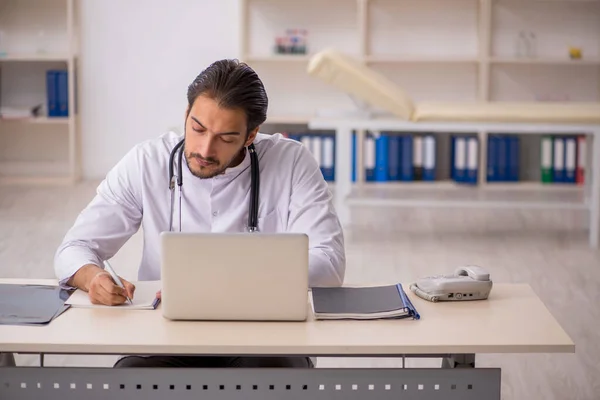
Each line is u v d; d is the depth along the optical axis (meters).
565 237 6.02
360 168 7.46
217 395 2.18
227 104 2.32
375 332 2.17
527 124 5.63
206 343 2.08
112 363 3.71
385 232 6.11
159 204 2.66
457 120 5.66
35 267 5.03
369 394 2.18
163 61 7.66
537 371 3.66
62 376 2.17
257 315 2.22
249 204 2.65
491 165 7.52
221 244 2.18
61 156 7.84
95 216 2.64
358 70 5.67
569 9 7.60
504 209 6.98
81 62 7.65
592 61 7.34
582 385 3.51
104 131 7.75
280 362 2.43
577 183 7.50
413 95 7.73
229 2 7.59
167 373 2.17
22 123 7.77
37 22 7.62
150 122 7.74
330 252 2.57
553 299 4.57
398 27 7.64
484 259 5.39
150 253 2.68
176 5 7.60
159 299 2.36
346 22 7.64
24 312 2.26
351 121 5.89
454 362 2.25
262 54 7.62
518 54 7.57
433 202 6.02
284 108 7.79
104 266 2.65
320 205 2.66
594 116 5.60
